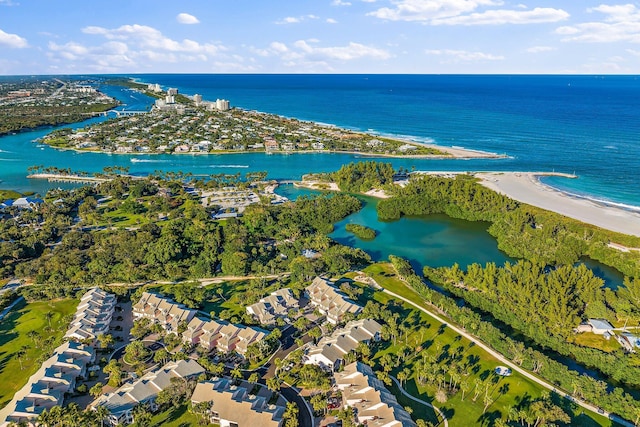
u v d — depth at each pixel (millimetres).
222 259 186375
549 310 141000
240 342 131125
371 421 99375
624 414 104438
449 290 169250
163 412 106562
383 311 143875
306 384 114312
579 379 112875
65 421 96812
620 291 153375
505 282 157875
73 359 120312
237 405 102062
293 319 148125
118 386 115125
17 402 104250
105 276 172125
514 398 111312
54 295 157500
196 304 152125
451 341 135125
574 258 192250
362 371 114375
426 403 109250
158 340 136500
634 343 133750
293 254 191000
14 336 136750
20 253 189250
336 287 162500
